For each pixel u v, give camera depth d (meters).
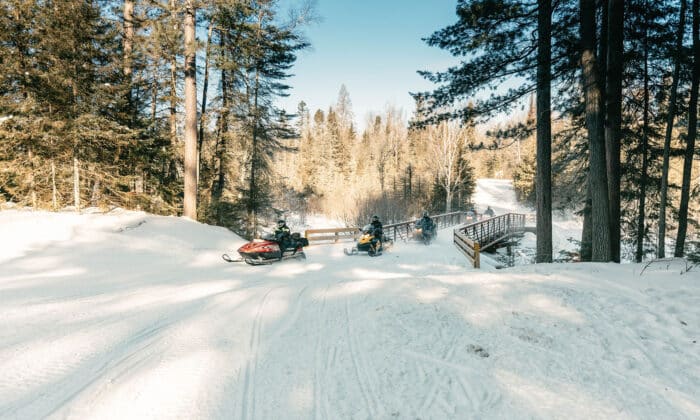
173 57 16.55
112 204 15.20
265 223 22.89
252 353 3.71
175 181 18.22
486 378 3.19
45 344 3.70
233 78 18.69
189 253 10.45
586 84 8.38
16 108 11.94
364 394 2.95
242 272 8.67
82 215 11.46
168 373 3.21
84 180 14.72
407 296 5.49
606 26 9.57
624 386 3.06
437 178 39.66
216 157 19.39
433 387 3.05
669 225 13.93
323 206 37.09
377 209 31.02
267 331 4.31
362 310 4.98
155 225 11.92
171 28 13.84
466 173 40.06
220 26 16.23
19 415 2.51
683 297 4.93
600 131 8.23
